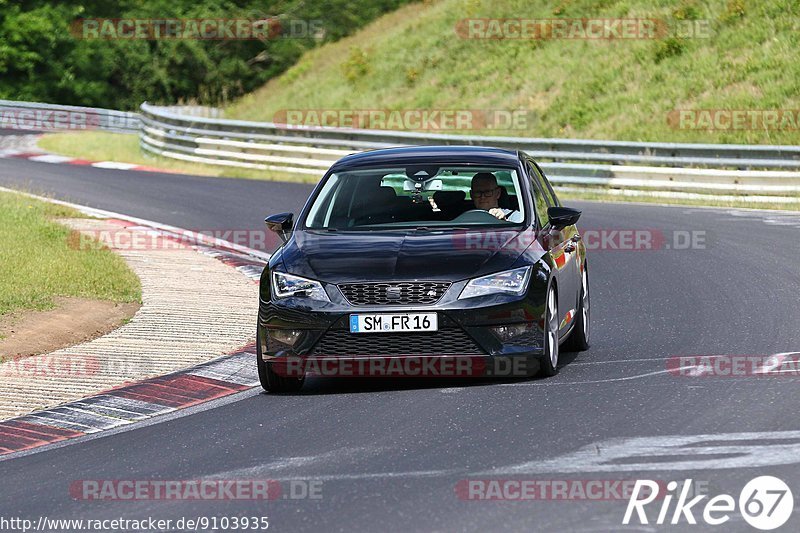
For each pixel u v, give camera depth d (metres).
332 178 35.56
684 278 50.41
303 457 24.36
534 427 25.86
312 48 185.88
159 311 43.44
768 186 79.31
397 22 171.12
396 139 98.06
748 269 51.69
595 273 53.31
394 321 30.09
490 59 136.62
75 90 181.12
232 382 33.31
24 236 58.34
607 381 30.75
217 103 184.25
